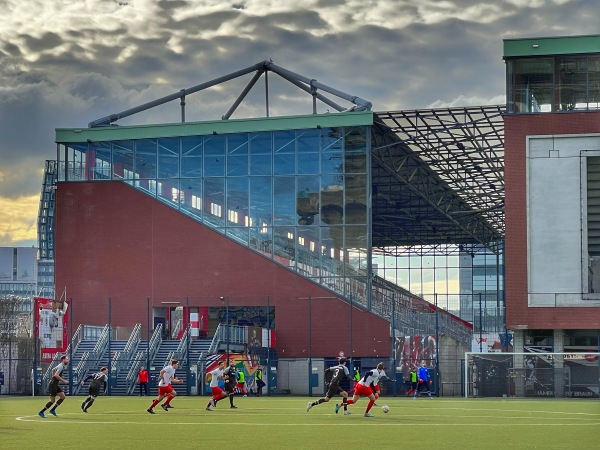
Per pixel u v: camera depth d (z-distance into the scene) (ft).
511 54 223.92
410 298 324.19
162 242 259.39
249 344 238.48
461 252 440.86
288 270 249.75
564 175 221.66
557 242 221.05
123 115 268.62
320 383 241.55
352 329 244.22
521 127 223.71
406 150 274.57
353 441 85.51
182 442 84.79
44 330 216.95
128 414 134.21
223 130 255.50
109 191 263.70
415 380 206.08
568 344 222.07
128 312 259.80
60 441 86.43
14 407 157.79
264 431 98.17
